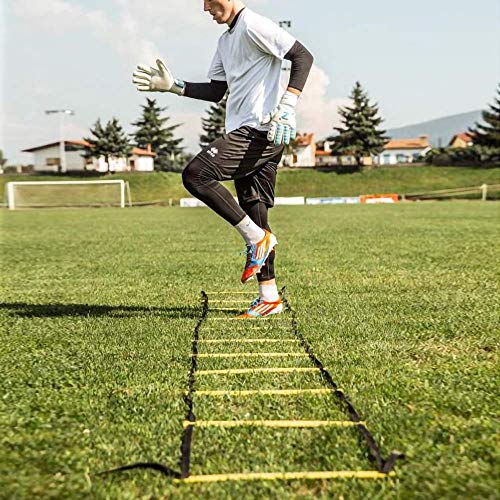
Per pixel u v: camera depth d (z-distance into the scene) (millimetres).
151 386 3150
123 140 61000
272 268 4969
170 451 2396
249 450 2398
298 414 2766
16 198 44594
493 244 11422
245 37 4445
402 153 92500
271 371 3381
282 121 4375
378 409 2811
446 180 51875
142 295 6227
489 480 2152
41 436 2547
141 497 2074
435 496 2059
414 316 4914
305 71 4422
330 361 3613
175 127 71688
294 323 4621
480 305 5375
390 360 3633
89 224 20094
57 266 8914
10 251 11297
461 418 2709
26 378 3322
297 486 2141
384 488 2109
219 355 3717
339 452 2375
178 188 52250
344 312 5109
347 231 15188
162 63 4902
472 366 3512
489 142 56188
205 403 2879
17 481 2166
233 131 4527
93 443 2475
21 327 4609
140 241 13203
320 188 52719
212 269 8383
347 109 58562
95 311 5293
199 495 2080
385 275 7457
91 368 3498
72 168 71000
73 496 2072
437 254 9805
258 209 4863
